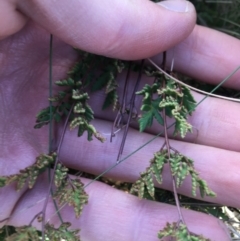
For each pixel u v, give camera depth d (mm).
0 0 85
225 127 107
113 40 91
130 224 102
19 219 106
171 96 96
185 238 85
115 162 108
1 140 107
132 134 107
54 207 104
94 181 105
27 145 107
